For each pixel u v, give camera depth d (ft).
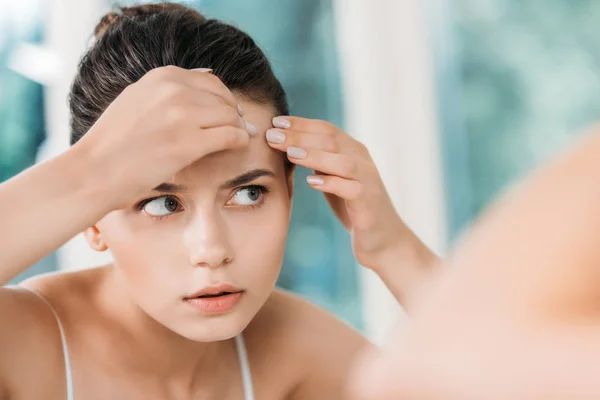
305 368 3.25
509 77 7.38
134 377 2.85
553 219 0.52
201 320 2.39
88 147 2.17
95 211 2.13
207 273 2.33
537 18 7.29
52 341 2.75
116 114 2.18
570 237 0.51
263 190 2.48
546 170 0.55
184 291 2.36
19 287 2.84
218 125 2.20
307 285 7.54
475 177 7.50
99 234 2.55
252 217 2.43
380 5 7.53
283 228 2.51
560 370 0.48
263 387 3.15
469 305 0.51
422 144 7.50
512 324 0.50
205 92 2.21
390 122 7.55
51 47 6.39
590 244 0.51
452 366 0.50
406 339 0.53
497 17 7.38
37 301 2.81
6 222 2.06
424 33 7.48
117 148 2.14
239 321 2.43
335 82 7.57
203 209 2.33
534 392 0.48
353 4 7.52
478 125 7.48
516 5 7.33
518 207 0.54
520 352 0.49
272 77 2.66
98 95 2.64
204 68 2.49
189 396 2.98
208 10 7.19
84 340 2.82
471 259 0.54
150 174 2.14
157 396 2.89
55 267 6.42
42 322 2.75
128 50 2.61
